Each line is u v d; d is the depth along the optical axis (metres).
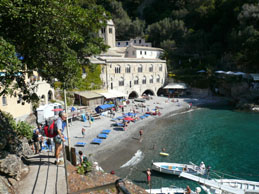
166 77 80.88
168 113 52.62
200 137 36.53
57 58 12.80
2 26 10.78
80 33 15.45
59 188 8.59
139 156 28.27
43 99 38.22
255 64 72.50
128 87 67.19
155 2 130.00
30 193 8.16
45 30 10.50
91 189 3.28
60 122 10.22
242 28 85.00
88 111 46.41
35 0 10.31
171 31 107.94
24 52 12.28
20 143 12.28
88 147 29.55
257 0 87.19
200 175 23.52
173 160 27.47
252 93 63.88
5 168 8.65
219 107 61.25
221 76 75.06
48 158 11.98
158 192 19.42
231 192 19.80
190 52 100.44
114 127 39.06
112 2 111.62
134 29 111.62
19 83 12.66
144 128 40.69
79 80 14.56
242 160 27.64
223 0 101.19
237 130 40.28
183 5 124.12
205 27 111.06
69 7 12.00
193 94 76.38
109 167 24.89
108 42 84.25
